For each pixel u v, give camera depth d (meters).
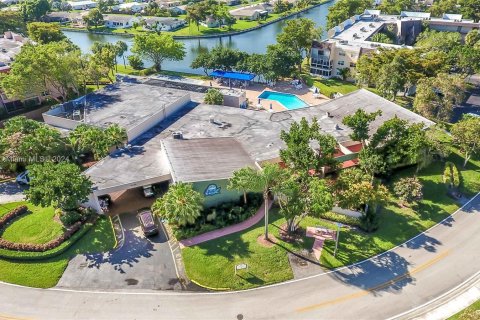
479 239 42.09
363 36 108.00
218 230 43.69
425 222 44.84
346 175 44.31
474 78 93.94
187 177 44.50
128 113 65.25
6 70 78.38
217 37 148.25
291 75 96.12
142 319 33.62
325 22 165.25
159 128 62.44
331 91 88.06
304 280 37.31
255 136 59.00
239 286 36.75
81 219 44.88
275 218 45.50
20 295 36.12
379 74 74.00
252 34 153.38
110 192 45.91
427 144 47.62
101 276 38.06
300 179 42.75
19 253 39.97
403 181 47.38
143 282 37.38
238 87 94.56
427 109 63.31
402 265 38.88
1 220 44.88
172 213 40.66
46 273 38.31
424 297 35.31
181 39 146.50
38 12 170.75
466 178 52.94
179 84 87.88
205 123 64.00
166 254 40.78
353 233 43.22
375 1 167.88
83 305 35.06
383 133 48.84
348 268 38.59
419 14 129.12
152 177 47.81
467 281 36.94
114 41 148.38
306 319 33.41
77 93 81.56
